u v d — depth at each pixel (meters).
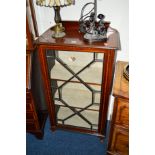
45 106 2.02
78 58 1.47
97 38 1.34
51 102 1.73
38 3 1.27
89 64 1.44
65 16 1.64
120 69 1.50
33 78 1.58
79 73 1.49
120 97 1.25
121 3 1.47
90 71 1.52
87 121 1.78
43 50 1.41
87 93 1.67
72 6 1.58
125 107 1.32
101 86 1.48
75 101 1.67
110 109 2.06
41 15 1.71
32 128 1.83
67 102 1.68
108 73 1.40
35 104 1.68
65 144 1.86
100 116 1.68
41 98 1.90
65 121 1.90
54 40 1.39
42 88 1.87
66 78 1.53
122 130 1.45
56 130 2.02
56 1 1.21
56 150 1.80
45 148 1.82
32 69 1.54
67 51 1.44
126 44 1.64
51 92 1.66
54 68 1.59
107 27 1.50
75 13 1.61
